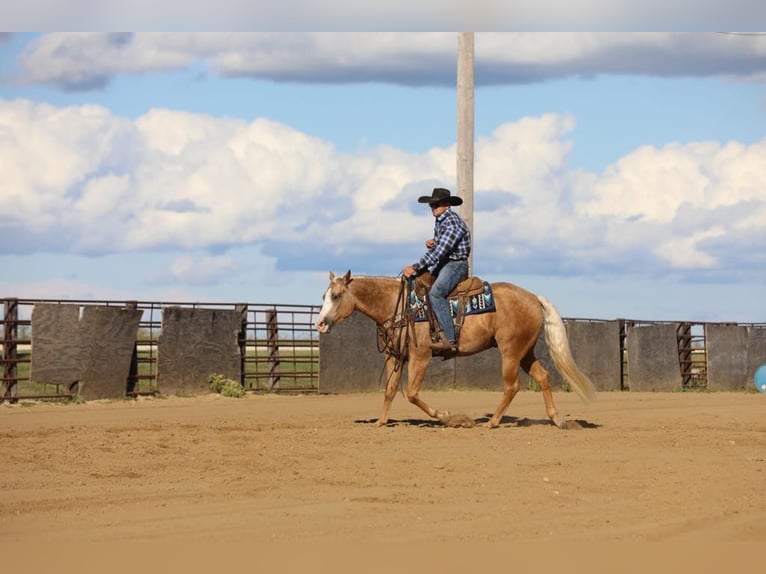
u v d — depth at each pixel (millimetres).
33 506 10188
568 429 16750
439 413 16938
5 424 17531
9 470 12328
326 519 9555
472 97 21562
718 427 17344
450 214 16375
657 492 11008
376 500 10555
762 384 34219
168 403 22906
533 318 16719
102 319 23359
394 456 13375
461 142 21578
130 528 9172
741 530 9133
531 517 9672
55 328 22781
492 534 8914
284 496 10742
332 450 13883
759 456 13664
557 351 16719
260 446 14289
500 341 16625
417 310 16469
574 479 11805
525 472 12250
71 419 18594
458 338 16422
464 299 16391
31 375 22547
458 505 10258
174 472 12211
